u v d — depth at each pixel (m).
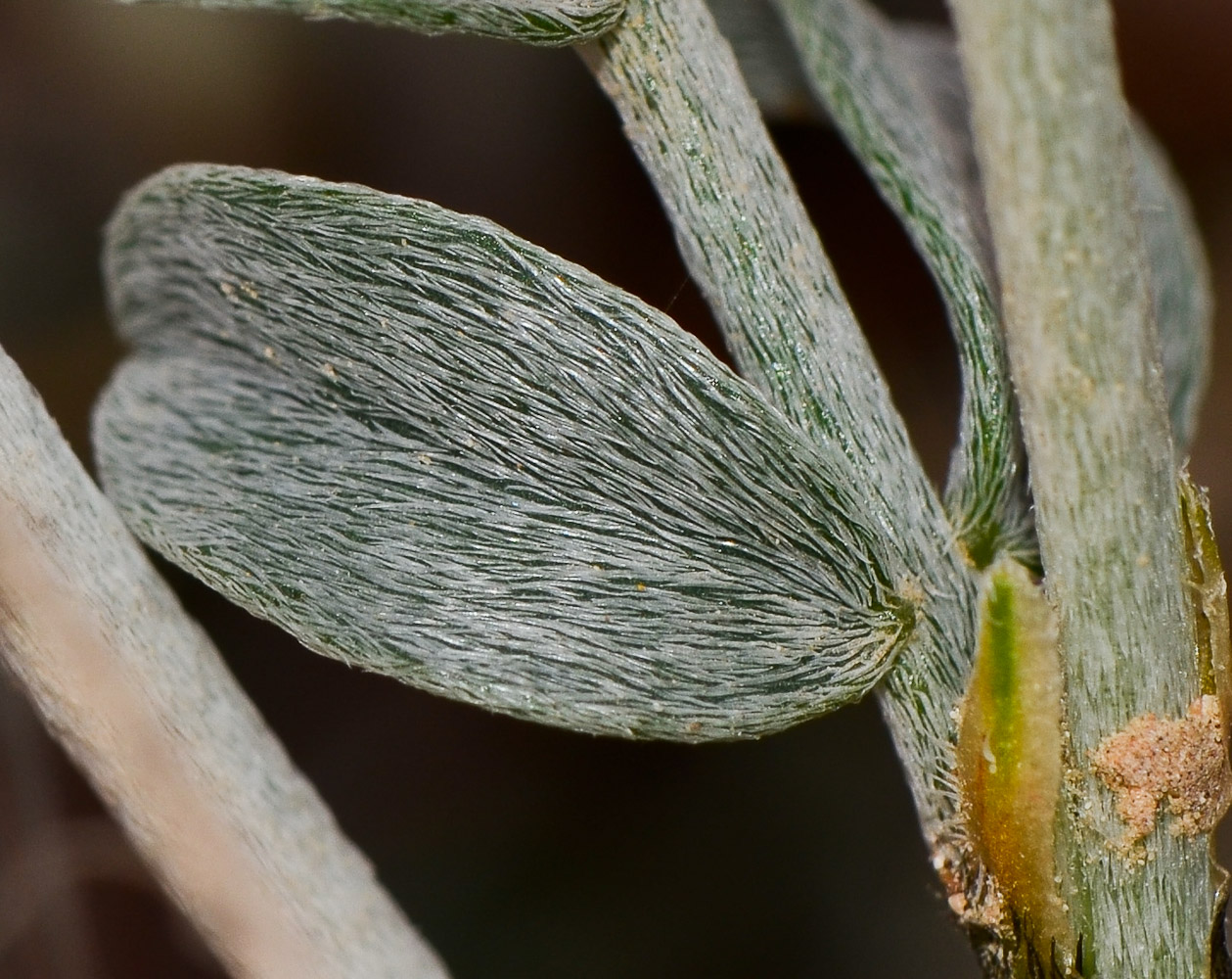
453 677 0.06
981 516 0.06
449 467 0.06
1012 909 0.06
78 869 0.07
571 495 0.06
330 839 0.06
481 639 0.06
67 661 0.06
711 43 0.06
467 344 0.06
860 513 0.06
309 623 0.06
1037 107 0.06
